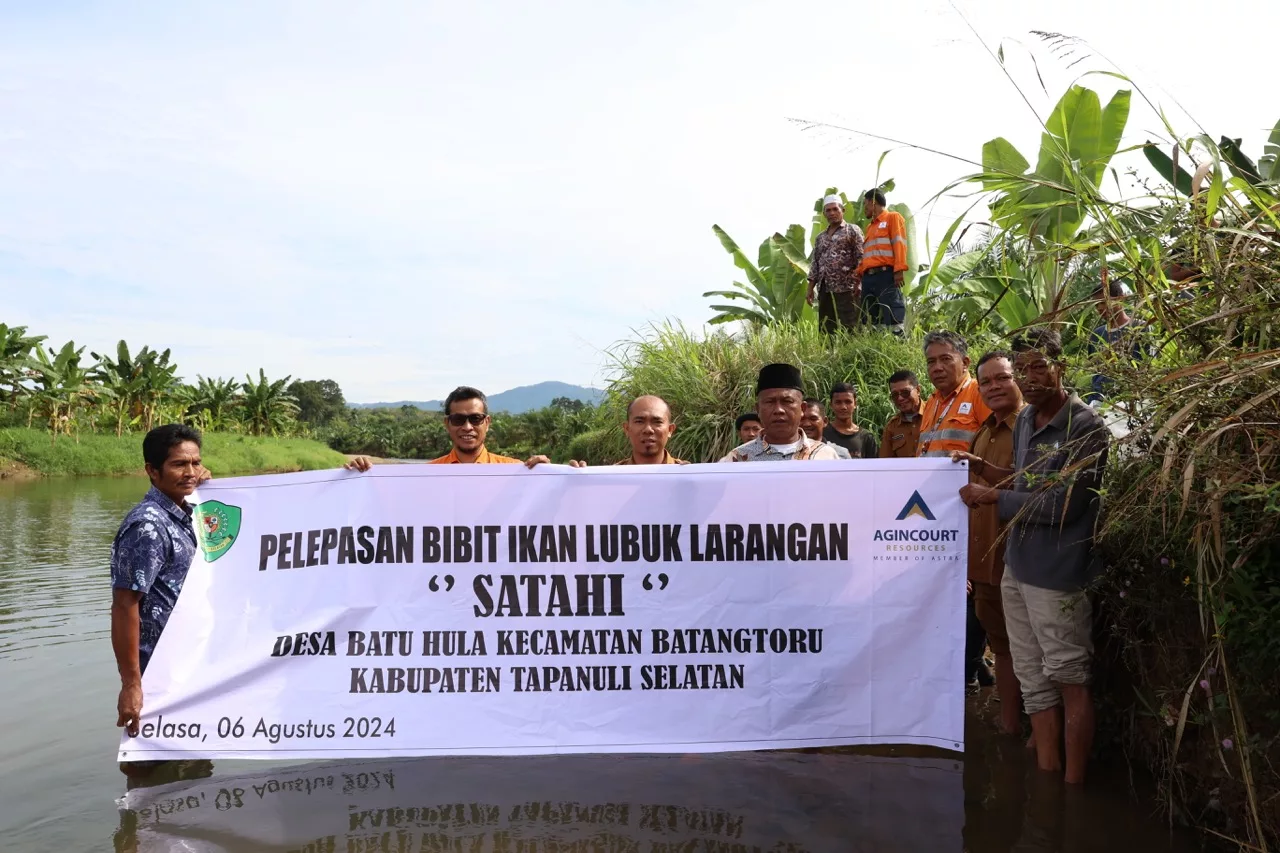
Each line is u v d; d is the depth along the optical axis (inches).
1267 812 109.0
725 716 148.7
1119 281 135.6
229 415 2359.7
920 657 148.3
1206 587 108.3
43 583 337.1
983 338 233.5
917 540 149.5
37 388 1561.3
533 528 151.6
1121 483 128.3
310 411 4409.5
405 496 152.5
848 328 372.5
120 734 169.0
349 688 148.9
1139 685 143.9
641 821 127.6
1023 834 122.8
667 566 151.1
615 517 151.6
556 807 133.0
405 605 150.6
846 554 150.3
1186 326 114.4
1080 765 140.7
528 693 149.5
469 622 150.2
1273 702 109.3
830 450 179.5
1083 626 141.3
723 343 358.3
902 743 147.4
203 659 148.9
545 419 1553.9
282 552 152.6
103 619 268.5
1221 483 104.0
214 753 146.3
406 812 131.4
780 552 150.8
